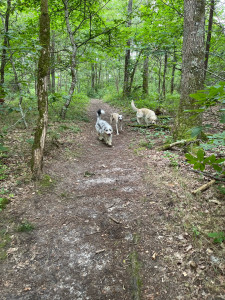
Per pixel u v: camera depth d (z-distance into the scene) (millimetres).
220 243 2318
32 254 2434
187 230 2605
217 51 9039
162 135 7215
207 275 2016
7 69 7410
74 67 8922
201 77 5414
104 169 4840
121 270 2207
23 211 3189
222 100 1299
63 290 2020
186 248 2352
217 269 2053
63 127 7941
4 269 2236
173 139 5840
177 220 2807
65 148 6051
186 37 5344
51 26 10766
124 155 5750
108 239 2643
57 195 3678
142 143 6305
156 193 3516
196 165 1563
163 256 2309
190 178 3830
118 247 2502
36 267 2271
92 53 9375
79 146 6480
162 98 13398
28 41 4012
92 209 3277
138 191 3680
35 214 3141
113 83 31406
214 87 1159
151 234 2645
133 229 2768
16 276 2166
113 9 15453
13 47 4020
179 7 9727
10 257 2385
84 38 10305
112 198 3549
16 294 1980
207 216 2789
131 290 1982
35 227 2869
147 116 8992
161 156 5078
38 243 2598
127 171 4594
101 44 10039
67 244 2586
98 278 2133
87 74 30906
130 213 3100
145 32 10359
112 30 9539
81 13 10039
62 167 4867
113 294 1962
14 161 4727
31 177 4020
